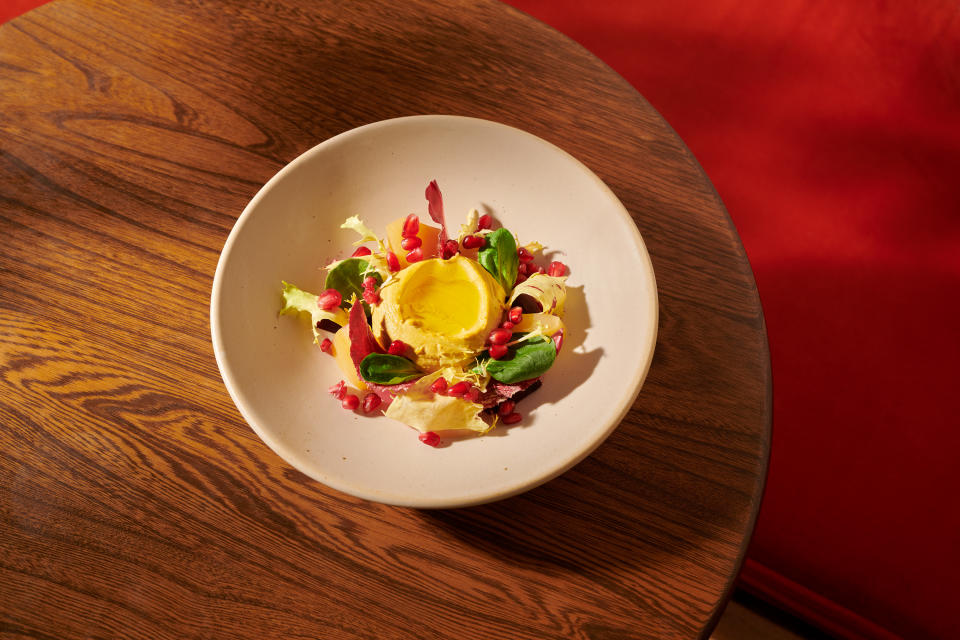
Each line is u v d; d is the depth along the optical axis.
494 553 0.54
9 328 0.59
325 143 0.59
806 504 0.82
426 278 0.58
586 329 0.58
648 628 0.52
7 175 0.64
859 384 0.86
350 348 0.55
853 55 1.00
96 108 0.66
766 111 1.00
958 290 0.89
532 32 0.70
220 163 0.64
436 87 0.67
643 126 0.66
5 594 0.52
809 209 0.94
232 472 0.55
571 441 0.52
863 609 0.78
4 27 0.69
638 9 1.06
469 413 0.54
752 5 1.04
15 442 0.56
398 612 0.52
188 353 0.58
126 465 0.55
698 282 0.61
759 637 0.81
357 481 0.50
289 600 0.52
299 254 0.60
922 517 0.80
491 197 0.62
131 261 0.61
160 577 0.53
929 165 0.94
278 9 0.70
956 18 0.99
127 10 0.70
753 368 0.58
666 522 0.54
